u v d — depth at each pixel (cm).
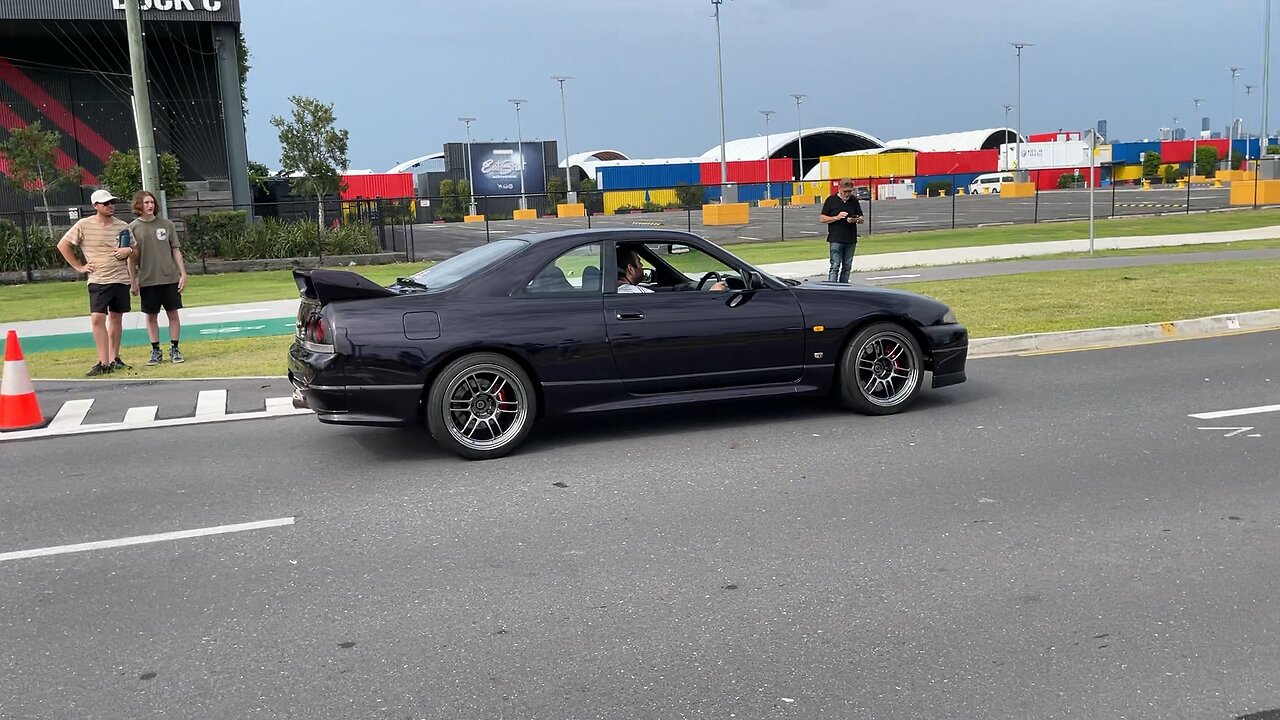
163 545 527
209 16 2852
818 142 11425
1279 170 4375
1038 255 2234
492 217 6919
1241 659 373
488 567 484
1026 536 505
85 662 393
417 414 680
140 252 1080
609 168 8175
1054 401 817
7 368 815
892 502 566
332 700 358
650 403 724
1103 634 395
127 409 879
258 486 635
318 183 3638
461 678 372
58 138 3056
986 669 369
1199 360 976
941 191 8338
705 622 415
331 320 663
